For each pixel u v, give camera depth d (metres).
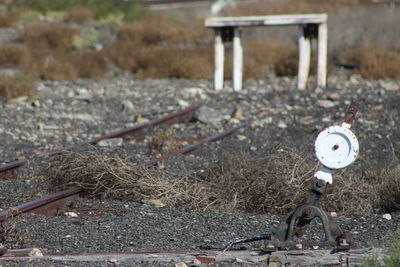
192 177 33.75
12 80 63.16
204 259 21.41
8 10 110.75
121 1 115.75
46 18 110.06
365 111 54.25
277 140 44.69
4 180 34.00
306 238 24.22
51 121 50.81
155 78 78.75
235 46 69.94
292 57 83.50
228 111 56.00
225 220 27.03
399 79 74.06
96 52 87.50
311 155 33.66
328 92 64.50
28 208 27.23
